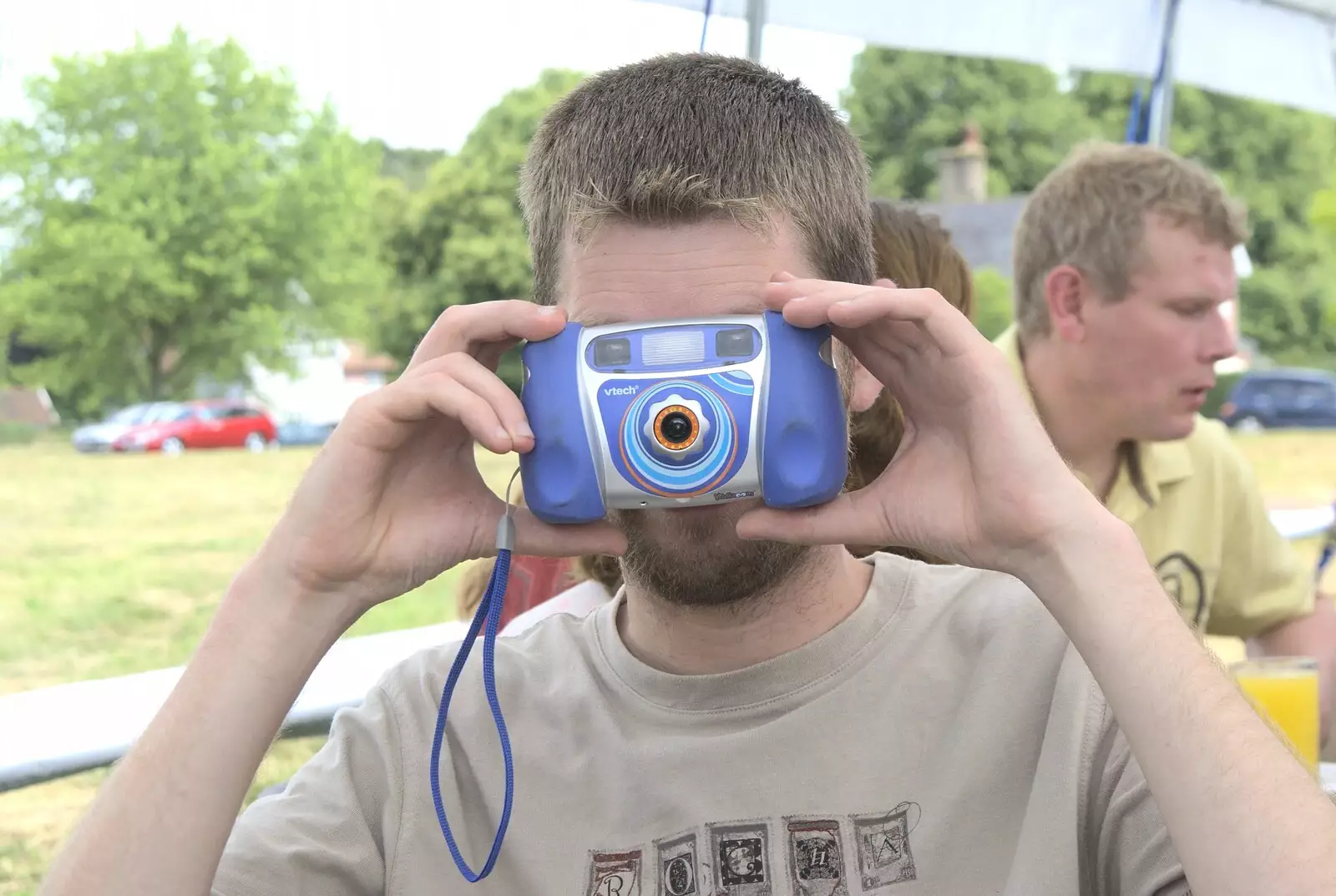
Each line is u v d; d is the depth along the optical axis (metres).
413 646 2.64
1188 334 2.26
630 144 1.16
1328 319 28.06
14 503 14.30
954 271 2.05
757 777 1.19
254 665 1.13
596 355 1.10
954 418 1.16
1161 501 2.46
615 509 1.15
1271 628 2.61
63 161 25.42
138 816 1.06
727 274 1.13
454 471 1.21
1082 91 32.12
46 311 25.47
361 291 26.91
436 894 1.22
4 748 1.90
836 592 1.27
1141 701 1.01
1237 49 4.12
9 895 3.67
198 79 26.02
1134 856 1.11
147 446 20.27
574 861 1.20
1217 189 2.29
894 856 1.15
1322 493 12.15
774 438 1.08
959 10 3.41
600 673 1.30
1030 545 1.11
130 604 8.91
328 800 1.25
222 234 25.89
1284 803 0.94
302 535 1.15
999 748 1.18
